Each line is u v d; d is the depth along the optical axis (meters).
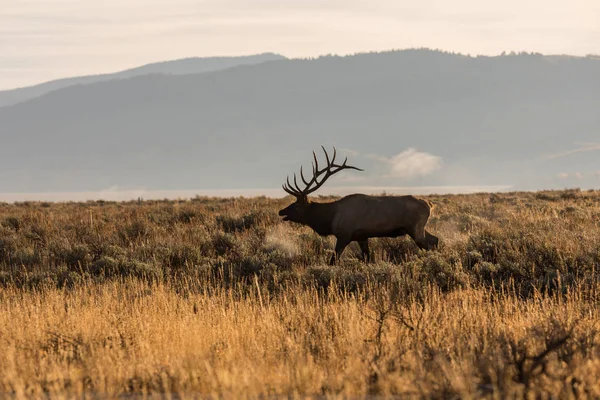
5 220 100.69
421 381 27.23
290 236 77.19
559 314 39.44
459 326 37.88
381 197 67.69
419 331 36.44
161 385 29.48
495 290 52.56
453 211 104.25
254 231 83.31
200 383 29.09
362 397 27.14
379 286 52.28
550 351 30.33
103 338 37.75
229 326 39.44
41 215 105.00
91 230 86.69
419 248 69.06
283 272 59.28
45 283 57.69
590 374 27.94
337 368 31.09
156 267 63.59
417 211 67.06
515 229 76.12
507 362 29.58
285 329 38.94
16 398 27.48
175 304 47.03
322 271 57.53
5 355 33.84
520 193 181.62
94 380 29.88
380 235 67.38
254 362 32.56
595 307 44.66
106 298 49.78
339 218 67.31
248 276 61.19
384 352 32.62
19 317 43.03
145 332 38.62
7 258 72.56
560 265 58.50
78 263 68.06
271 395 27.55
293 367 30.42
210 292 54.94
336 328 38.31
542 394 25.78
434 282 53.97
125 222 94.69
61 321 40.88
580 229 78.31
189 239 78.50
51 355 33.91
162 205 139.00
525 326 37.91
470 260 62.97
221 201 162.50
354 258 66.38
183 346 35.53
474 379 27.52
